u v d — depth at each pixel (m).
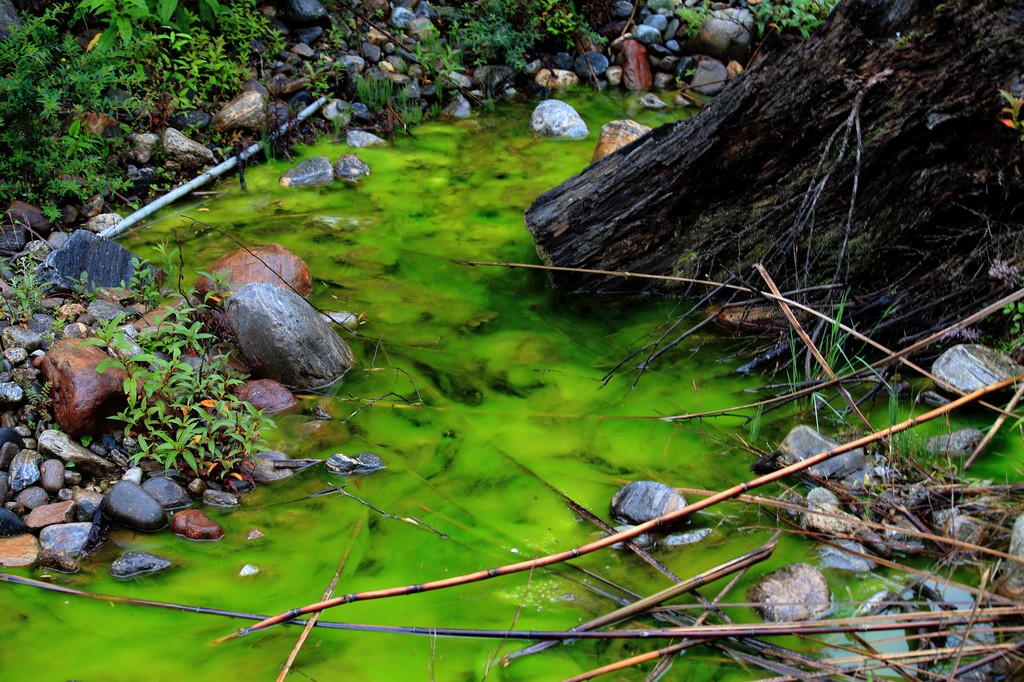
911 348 3.01
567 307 3.77
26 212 3.91
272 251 3.71
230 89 4.66
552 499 3.03
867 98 3.37
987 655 2.52
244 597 2.78
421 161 4.69
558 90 5.40
